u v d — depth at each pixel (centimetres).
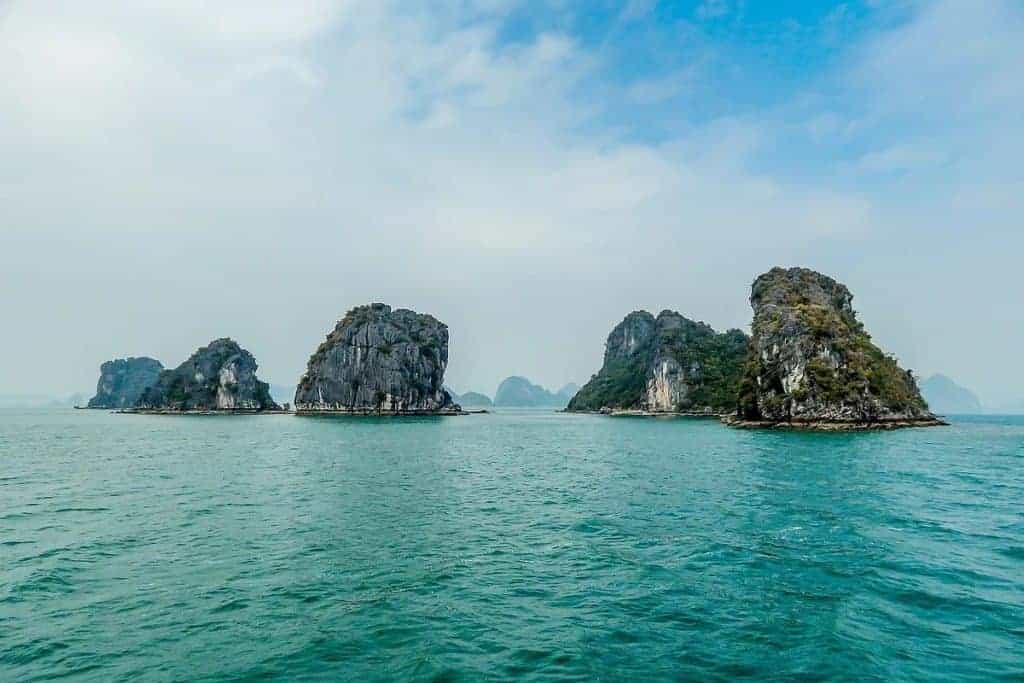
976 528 2217
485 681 1054
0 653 1160
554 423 14625
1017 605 1398
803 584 1578
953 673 1064
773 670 1089
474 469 4344
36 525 2292
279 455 5434
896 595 1480
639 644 1209
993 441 7062
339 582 1612
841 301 13262
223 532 2192
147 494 3075
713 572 1694
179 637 1242
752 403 11375
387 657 1152
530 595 1509
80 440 7550
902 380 11394
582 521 2403
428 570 1725
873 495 2986
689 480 3631
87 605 1425
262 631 1277
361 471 4191
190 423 13675
